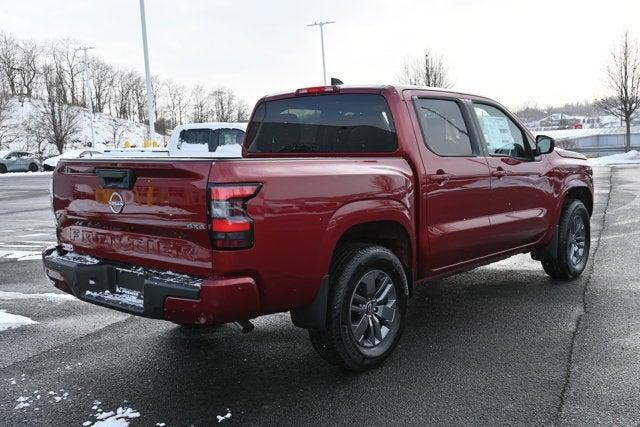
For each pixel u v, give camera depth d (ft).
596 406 11.17
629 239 27.84
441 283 20.89
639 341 14.38
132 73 313.12
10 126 214.48
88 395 12.28
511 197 17.31
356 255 12.64
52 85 223.71
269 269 11.02
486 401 11.54
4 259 27.50
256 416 11.19
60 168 13.70
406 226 13.73
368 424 10.78
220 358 14.30
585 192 21.58
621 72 129.49
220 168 10.43
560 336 14.98
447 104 15.97
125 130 281.13
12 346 15.40
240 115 294.05
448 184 14.97
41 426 10.92
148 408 11.62
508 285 20.27
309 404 11.64
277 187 11.03
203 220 10.50
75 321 17.61
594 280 20.43
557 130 269.85
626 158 118.32
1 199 64.64
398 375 12.92
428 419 10.90
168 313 10.90
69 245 13.84
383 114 14.65
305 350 14.74
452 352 14.19
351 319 12.79
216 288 10.41
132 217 11.73
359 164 12.91
